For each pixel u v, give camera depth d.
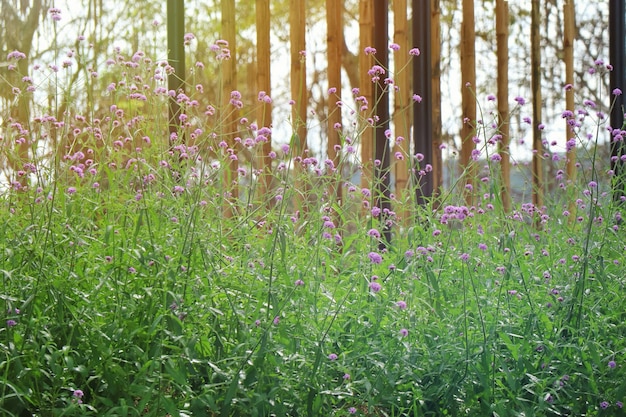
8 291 2.43
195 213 2.63
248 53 5.06
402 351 2.54
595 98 6.02
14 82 4.50
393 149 5.04
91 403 2.32
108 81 4.63
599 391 2.55
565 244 3.29
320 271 2.86
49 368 2.35
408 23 5.48
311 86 5.17
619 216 3.27
